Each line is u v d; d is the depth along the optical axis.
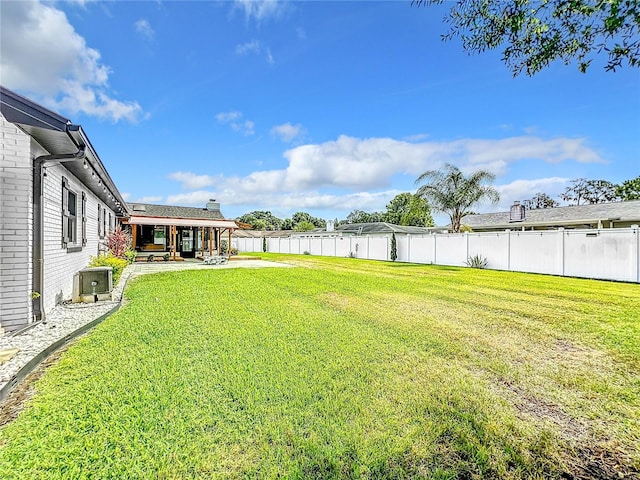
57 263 6.82
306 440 2.55
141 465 2.24
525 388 3.57
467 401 3.25
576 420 2.96
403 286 10.56
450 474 2.26
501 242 16.27
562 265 13.89
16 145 5.00
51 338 4.68
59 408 2.90
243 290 9.33
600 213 21.91
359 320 6.25
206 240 28.33
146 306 7.01
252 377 3.63
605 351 4.73
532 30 2.60
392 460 2.38
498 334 5.48
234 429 2.68
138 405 2.98
